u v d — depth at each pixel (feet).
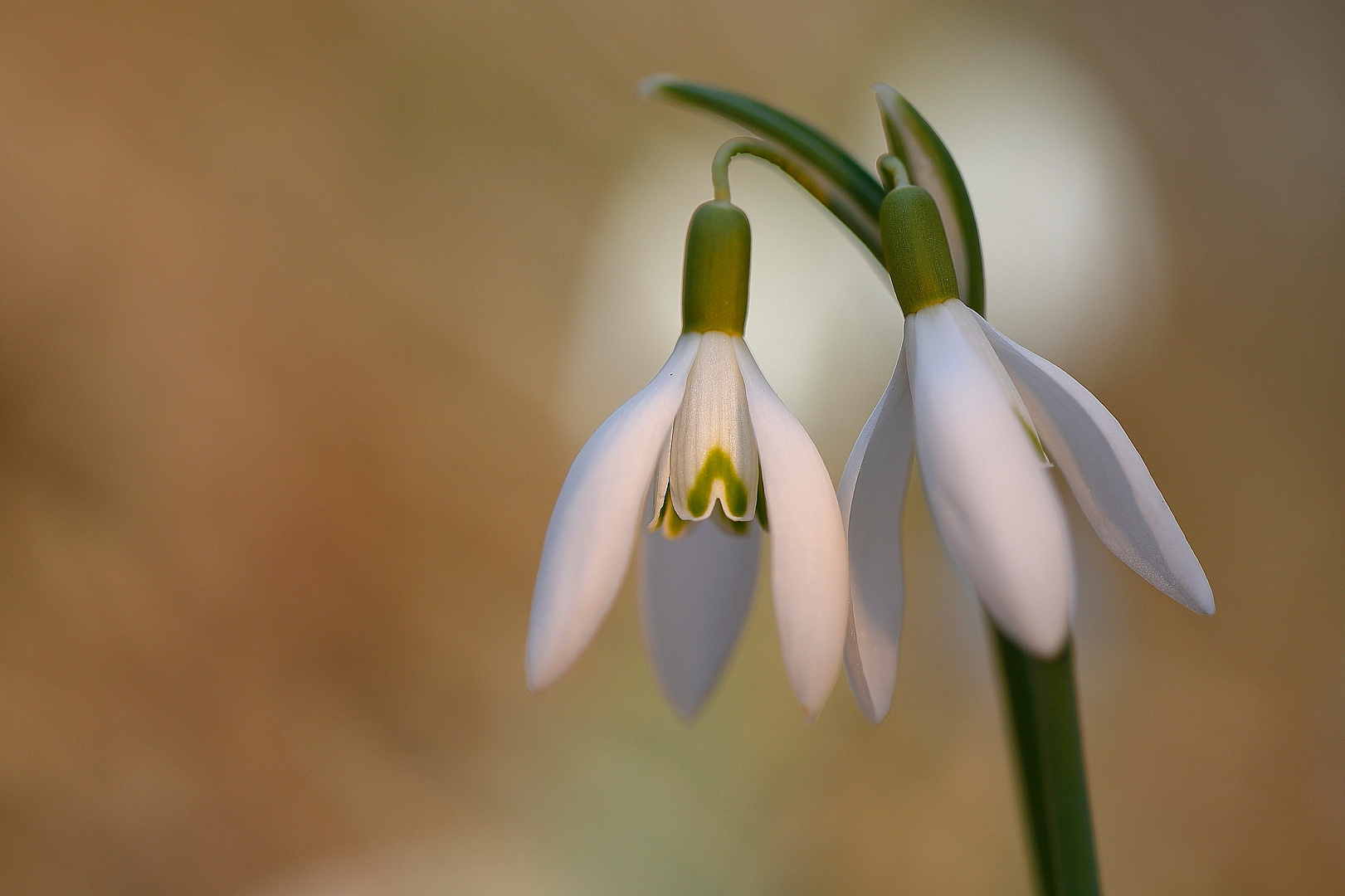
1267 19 3.19
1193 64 3.15
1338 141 3.16
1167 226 3.08
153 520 2.65
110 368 2.72
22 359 2.66
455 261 3.06
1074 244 2.92
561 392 3.00
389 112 3.09
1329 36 3.19
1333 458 2.96
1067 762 0.82
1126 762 2.45
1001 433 0.78
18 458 2.58
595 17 3.13
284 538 2.72
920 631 2.19
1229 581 2.88
